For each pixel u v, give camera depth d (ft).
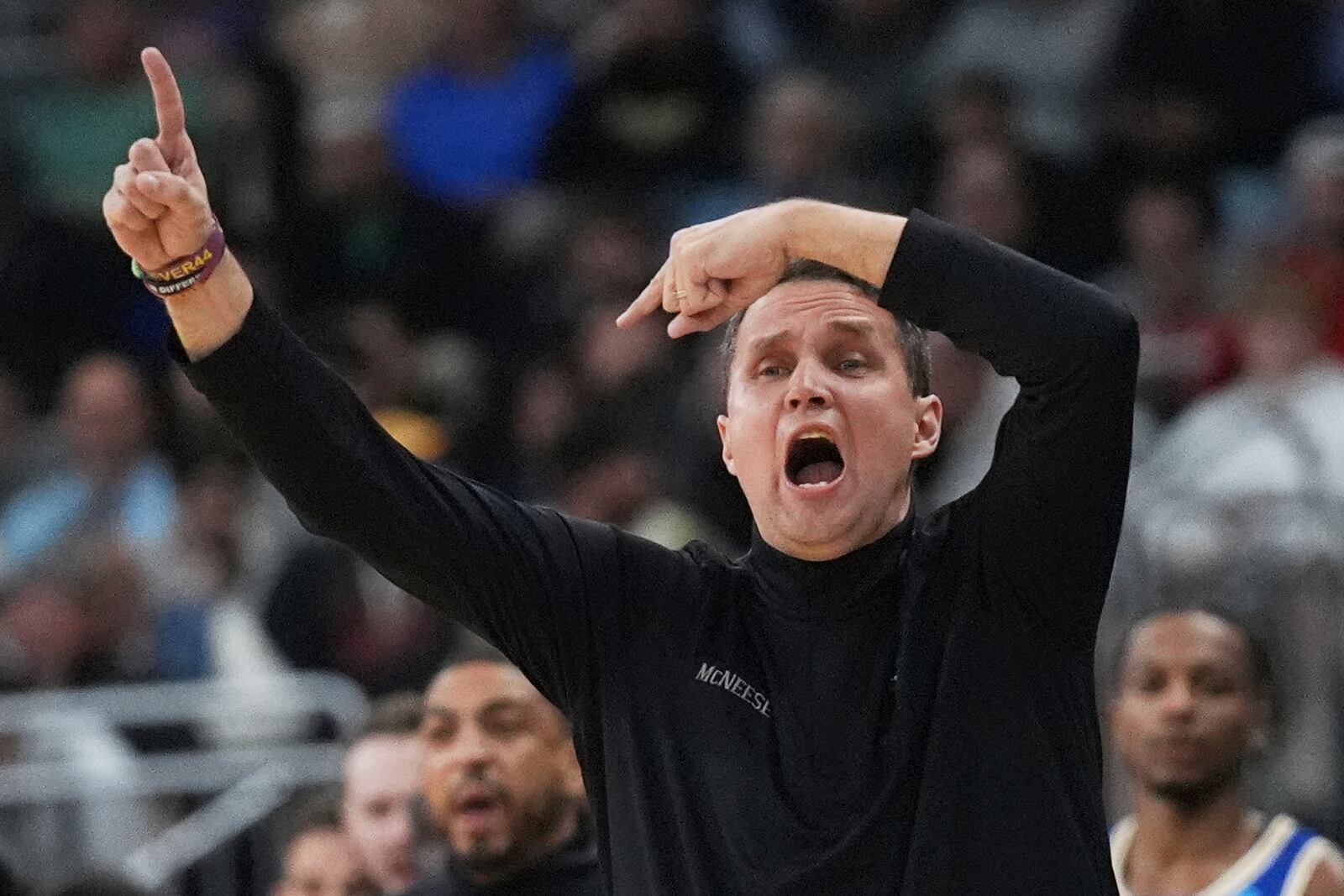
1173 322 110.73
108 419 113.29
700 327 36.86
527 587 38.40
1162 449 91.91
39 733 90.07
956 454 98.84
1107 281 117.39
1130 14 128.06
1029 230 119.34
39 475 117.60
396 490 37.52
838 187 122.31
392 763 71.36
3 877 70.79
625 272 120.98
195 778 89.04
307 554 101.30
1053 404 35.76
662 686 37.88
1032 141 125.08
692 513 98.89
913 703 36.78
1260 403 90.43
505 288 125.80
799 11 132.87
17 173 132.87
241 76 134.92
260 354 36.60
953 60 130.11
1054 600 36.81
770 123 123.95
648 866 37.06
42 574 104.22
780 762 36.91
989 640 37.06
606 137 129.59
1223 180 126.41
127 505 112.78
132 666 98.22
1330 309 109.40
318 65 140.26
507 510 38.91
